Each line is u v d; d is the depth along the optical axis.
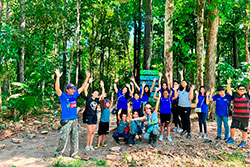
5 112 9.52
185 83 6.08
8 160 4.35
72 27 12.95
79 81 18.89
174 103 6.42
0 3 7.55
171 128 6.91
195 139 5.67
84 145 5.45
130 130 5.32
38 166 3.99
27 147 5.30
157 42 16.92
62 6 10.46
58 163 4.00
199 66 7.39
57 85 4.34
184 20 7.62
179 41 8.04
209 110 8.17
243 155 4.50
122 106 6.41
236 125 5.16
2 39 6.33
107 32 17.47
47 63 9.19
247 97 5.08
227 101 5.49
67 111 4.46
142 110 6.61
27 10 9.70
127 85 6.47
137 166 3.97
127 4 13.21
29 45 8.95
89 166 3.97
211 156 4.47
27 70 9.45
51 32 11.35
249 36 14.15
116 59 23.80
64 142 4.42
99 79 20.81
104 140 5.76
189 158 4.38
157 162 4.12
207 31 8.77
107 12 12.89
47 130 7.15
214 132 6.36
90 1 12.11
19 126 7.68
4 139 6.12
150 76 10.84
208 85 8.59
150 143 5.35
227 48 19.53
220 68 8.79
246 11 10.66
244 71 9.09
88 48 17.69
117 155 4.58
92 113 5.05
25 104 8.55
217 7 7.22
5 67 8.72
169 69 7.66
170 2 7.62
